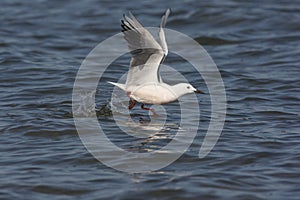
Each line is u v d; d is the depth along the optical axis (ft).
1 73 61.93
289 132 45.55
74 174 38.34
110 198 35.29
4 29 79.66
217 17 83.20
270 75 62.49
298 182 37.27
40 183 37.11
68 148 42.32
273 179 37.68
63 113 49.52
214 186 36.78
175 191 36.14
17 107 51.16
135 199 35.29
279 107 52.13
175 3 89.51
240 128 46.57
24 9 88.12
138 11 87.10
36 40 75.77
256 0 89.92
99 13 86.58
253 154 41.29
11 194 35.96
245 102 53.72
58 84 58.13
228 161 40.29
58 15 85.81
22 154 41.37
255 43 74.64
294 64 66.69
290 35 77.25
